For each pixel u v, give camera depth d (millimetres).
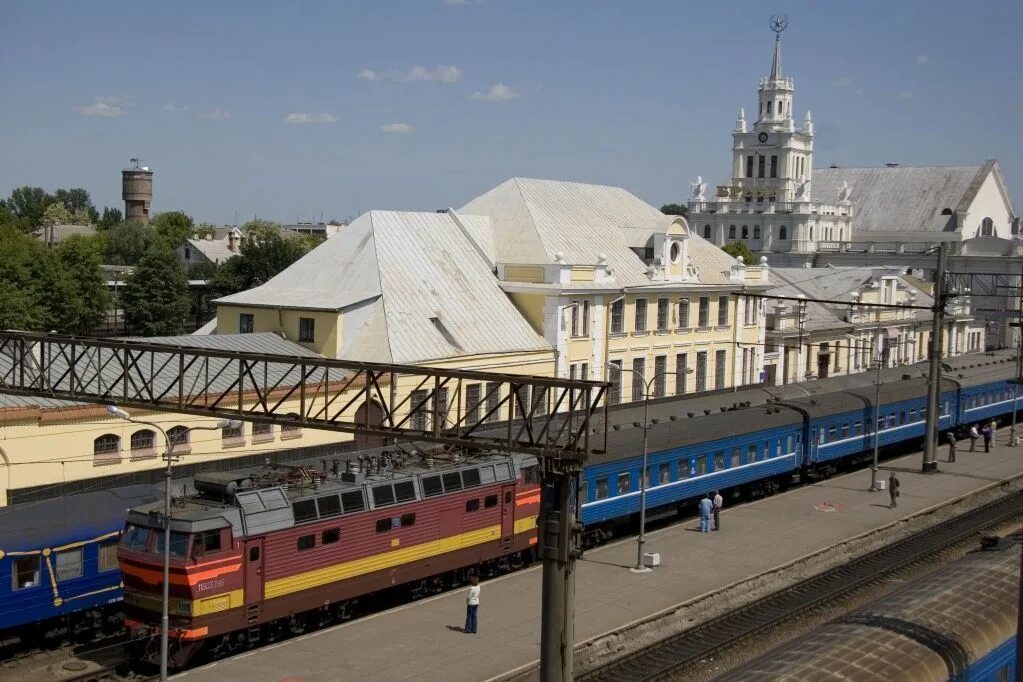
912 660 20891
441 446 38656
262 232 144750
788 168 143750
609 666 29812
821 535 45656
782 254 141500
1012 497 55312
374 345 52531
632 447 44594
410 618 33656
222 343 50625
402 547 34250
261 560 30094
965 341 107375
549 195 69562
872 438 62656
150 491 33531
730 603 36719
